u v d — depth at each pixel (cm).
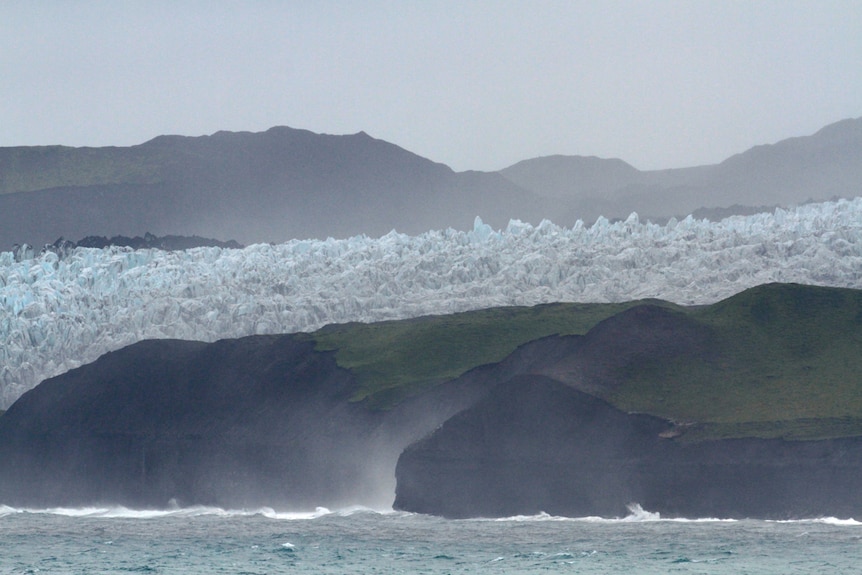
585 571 16950
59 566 18912
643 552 19150
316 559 19288
